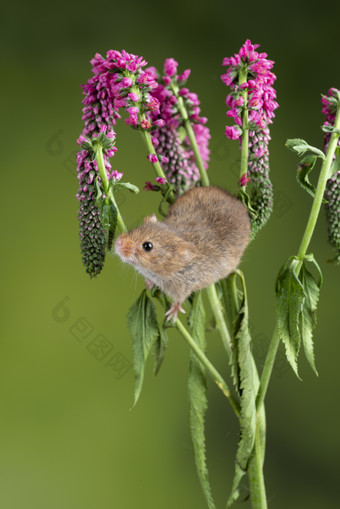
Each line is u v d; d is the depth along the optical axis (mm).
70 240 1999
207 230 1637
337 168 1623
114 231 1624
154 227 1634
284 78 2059
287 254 1979
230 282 1646
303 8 2072
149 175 1913
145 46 2088
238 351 1630
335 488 1884
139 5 2094
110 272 1964
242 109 1631
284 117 2047
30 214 2020
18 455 1899
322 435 1921
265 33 2080
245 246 1642
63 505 1873
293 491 1891
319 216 1992
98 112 1630
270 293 1965
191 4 2100
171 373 1954
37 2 2100
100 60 1628
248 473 1638
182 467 1897
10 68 2076
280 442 1924
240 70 1629
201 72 2072
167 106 1655
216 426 1869
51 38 2100
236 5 2092
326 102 1624
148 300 1631
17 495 1870
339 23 2059
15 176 2033
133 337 1631
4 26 2088
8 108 2059
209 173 1896
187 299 1650
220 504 1856
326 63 2049
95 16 2094
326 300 1972
